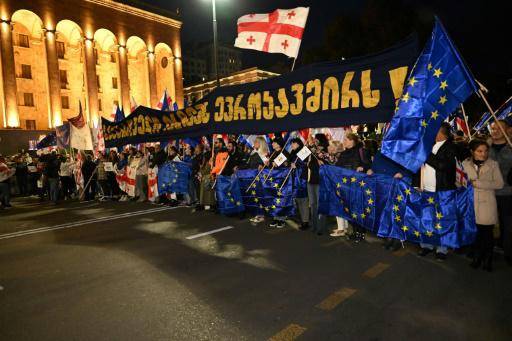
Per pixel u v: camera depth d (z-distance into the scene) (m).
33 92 39.84
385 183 5.49
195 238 6.72
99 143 15.47
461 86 4.71
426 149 4.79
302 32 7.18
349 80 5.84
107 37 46.06
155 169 11.30
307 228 7.07
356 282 4.36
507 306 3.63
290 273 4.75
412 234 5.16
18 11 36.91
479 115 24.11
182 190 10.49
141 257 5.72
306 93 6.43
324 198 6.36
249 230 7.14
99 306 4.01
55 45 39.78
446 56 4.76
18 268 5.49
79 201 13.38
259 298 4.03
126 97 46.38
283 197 7.13
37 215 10.56
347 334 3.24
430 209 5.01
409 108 4.88
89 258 5.80
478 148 4.48
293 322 3.48
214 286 4.43
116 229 7.85
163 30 50.31
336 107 6.02
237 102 7.77
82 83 44.16
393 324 3.37
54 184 13.37
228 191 8.07
